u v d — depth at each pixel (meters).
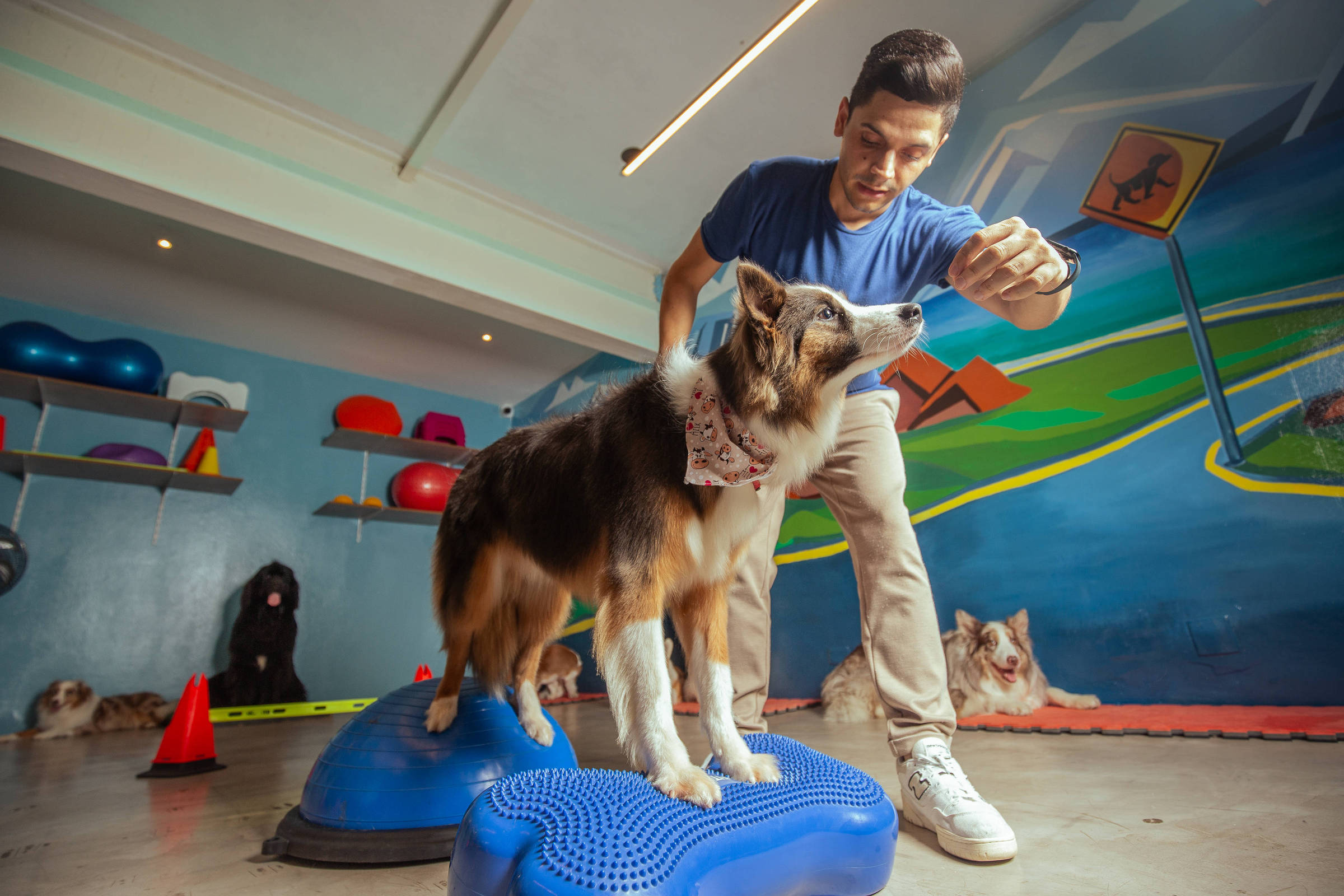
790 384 1.42
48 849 1.75
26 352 5.12
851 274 1.76
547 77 4.33
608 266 6.17
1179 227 3.29
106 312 5.89
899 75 1.46
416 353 6.87
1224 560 2.95
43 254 5.04
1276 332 2.93
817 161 1.80
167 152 4.04
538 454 1.83
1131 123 3.54
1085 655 3.31
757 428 1.40
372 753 1.63
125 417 5.88
